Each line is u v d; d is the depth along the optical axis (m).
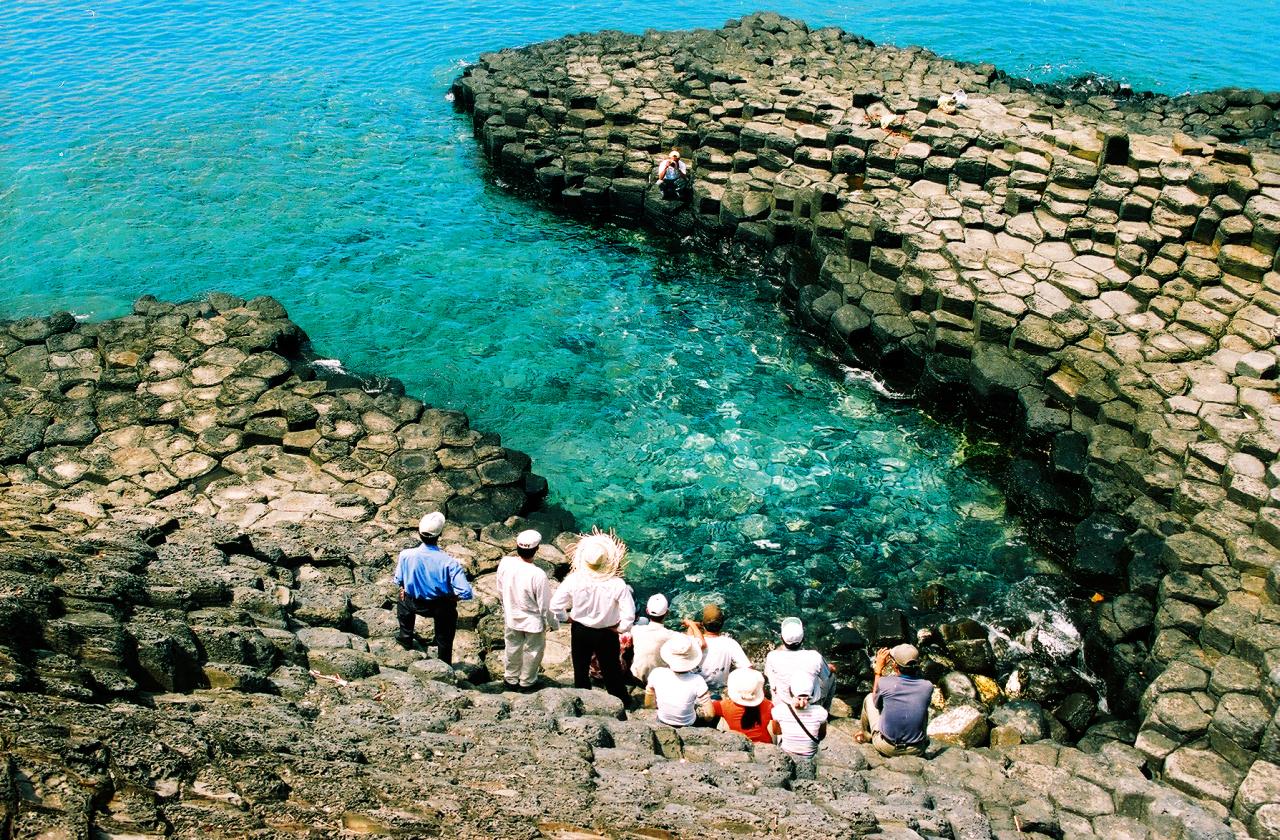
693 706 10.66
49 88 38.50
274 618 10.77
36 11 47.72
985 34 45.25
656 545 17.95
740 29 38.09
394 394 21.19
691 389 22.39
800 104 29.17
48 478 17.77
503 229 29.22
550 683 12.48
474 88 35.16
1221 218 21.50
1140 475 17.30
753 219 26.91
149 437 19.05
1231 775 12.06
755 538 18.14
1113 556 16.67
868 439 20.89
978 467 20.11
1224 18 46.62
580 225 29.62
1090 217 22.94
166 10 48.44
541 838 6.24
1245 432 17.03
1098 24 46.25
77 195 30.11
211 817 5.66
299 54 43.00
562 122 32.53
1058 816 10.56
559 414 21.48
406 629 12.10
